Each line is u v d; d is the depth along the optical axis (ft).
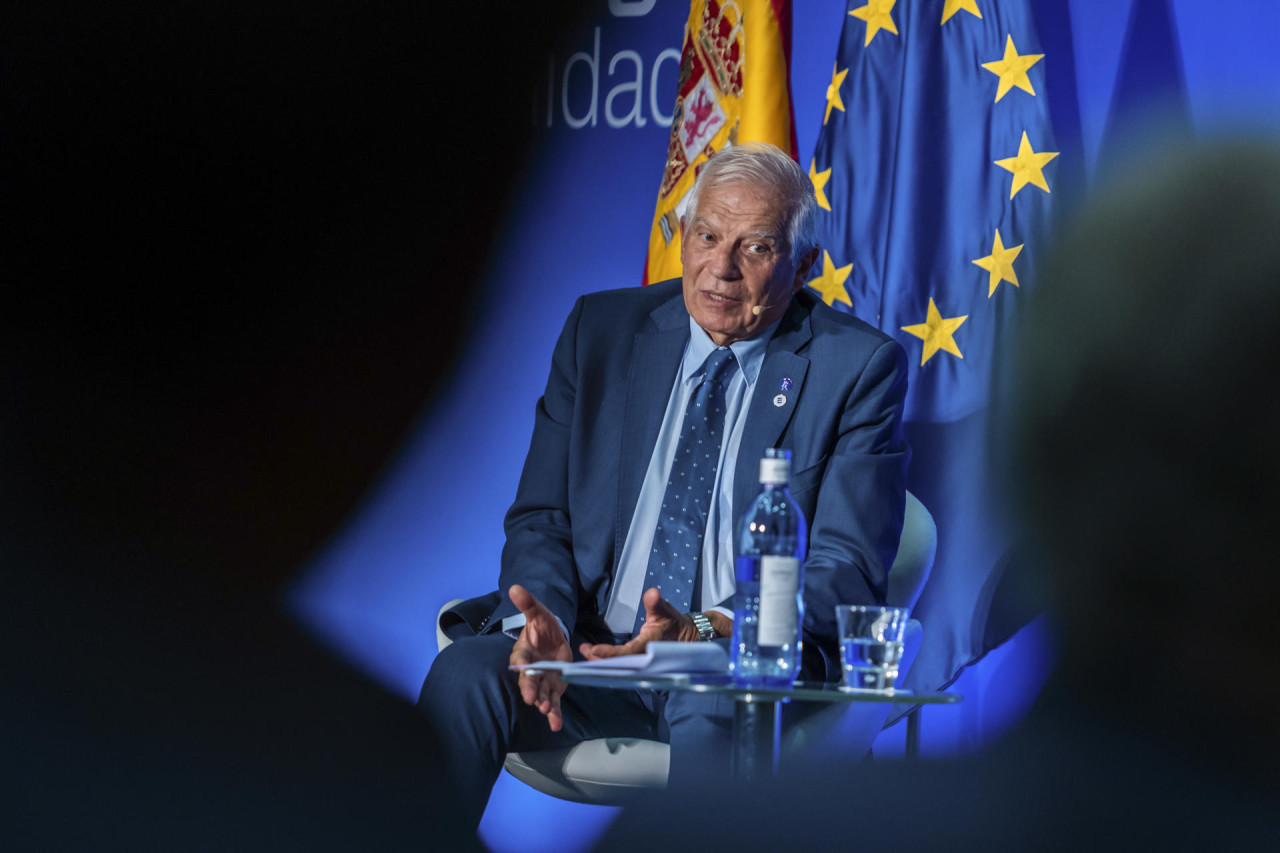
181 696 19.06
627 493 12.52
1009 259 14.06
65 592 21.68
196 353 22.38
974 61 14.55
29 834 13.96
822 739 10.71
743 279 12.29
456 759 10.43
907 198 14.51
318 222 21.30
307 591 20.72
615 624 12.31
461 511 19.86
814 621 10.89
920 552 12.71
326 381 21.08
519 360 19.69
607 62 19.13
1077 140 14.97
